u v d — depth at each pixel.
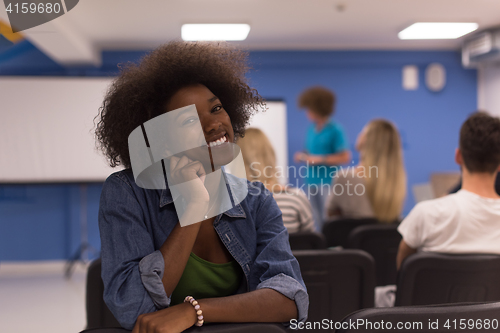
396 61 5.38
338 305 1.36
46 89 4.68
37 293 3.94
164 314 0.78
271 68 5.34
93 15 3.95
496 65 5.25
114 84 1.01
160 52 1.00
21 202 4.96
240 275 0.97
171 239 0.85
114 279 0.81
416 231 1.48
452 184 3.34
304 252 1.33
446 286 1.29
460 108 5.57
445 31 4.68
